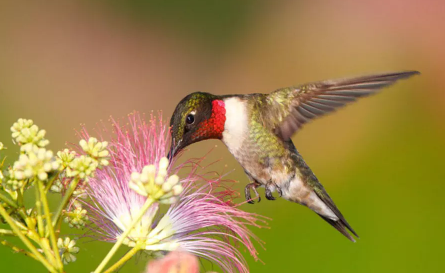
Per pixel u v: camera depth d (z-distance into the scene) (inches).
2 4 720.3
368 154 620.7
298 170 281.6
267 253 455.8
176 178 171.9
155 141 217.9
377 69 739.4
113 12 760.3
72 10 741.3
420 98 673.0
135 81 739.4
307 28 768.3
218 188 234.1
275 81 758.5
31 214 175.5
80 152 217.0
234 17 779.4
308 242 469.4
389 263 489.4
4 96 666.2
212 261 218.8
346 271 469.4
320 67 751.7
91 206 207.2
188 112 251.9
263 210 477.7
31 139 174.9
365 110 649.0
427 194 555.8
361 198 555.5
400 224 518.3
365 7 758.5
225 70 767.1
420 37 735.7
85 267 365.4
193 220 217.6
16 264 369.7
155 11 759.1
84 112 689.0
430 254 497.4
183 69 759.1
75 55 728.3
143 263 206.8
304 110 272.7
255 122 271.3
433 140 636.1
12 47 706.2
